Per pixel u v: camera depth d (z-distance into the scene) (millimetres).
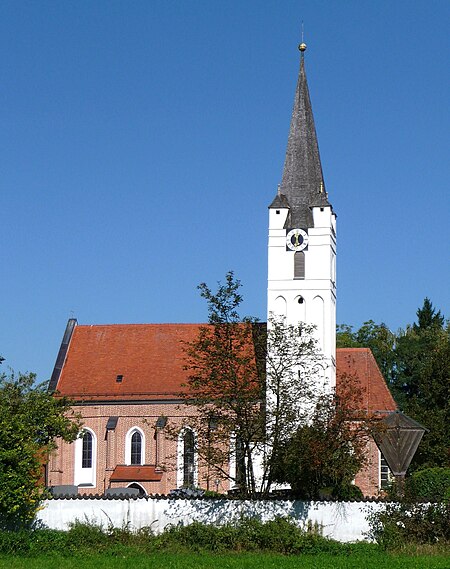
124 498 62969
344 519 61969
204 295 68438
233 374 66250
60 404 70938
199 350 68375
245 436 65562
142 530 61125
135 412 92375
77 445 92000
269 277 90750
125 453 91812
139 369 95000
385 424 65750
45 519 62062
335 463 63500
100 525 60906
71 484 91062
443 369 97625
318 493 65312
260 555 55781
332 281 91875
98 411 92688
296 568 49844
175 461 89688
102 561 52406
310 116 94500
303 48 95812
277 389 66312
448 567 50000
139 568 49812
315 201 91062
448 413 93688
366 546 58312
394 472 70375
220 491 84438
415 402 97875
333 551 57000
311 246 90562
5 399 66438
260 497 64000
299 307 90188
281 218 91375
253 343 68562
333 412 64312
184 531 59062
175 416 91875
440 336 126812
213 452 65750
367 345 137500
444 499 60594
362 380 94625
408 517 59875
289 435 64812
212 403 71062
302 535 58406
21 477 58406
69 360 96875
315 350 76562
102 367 95750
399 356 126562
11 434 59000
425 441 91062
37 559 53094
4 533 56812
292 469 64562
